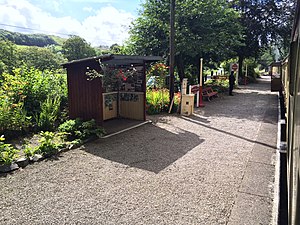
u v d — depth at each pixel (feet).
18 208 9.94
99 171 13.52
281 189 11.68
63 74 29.50
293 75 9.32
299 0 6.50
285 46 78.79
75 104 22.26
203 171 13.57
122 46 48.14
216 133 21.61
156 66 36.73
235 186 11.82
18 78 23.75
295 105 6.97
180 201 10.50
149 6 42.65
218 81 62.64
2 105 20.06
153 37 42.09
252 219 9.24
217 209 9.89
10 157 14.17
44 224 8.95
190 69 53.21
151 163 14.71
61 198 10.72
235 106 36.50
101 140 19.22
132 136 20.45
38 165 14.29
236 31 47.91
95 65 20.72
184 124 24.97
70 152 16.49
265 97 47.11
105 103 25.49
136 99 25.95
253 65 101.35
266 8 74.90
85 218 9.31
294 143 6.73
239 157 15.74
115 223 9.01
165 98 32.04
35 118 22.08
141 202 10.41
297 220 4.61
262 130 22.56
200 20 40.88
